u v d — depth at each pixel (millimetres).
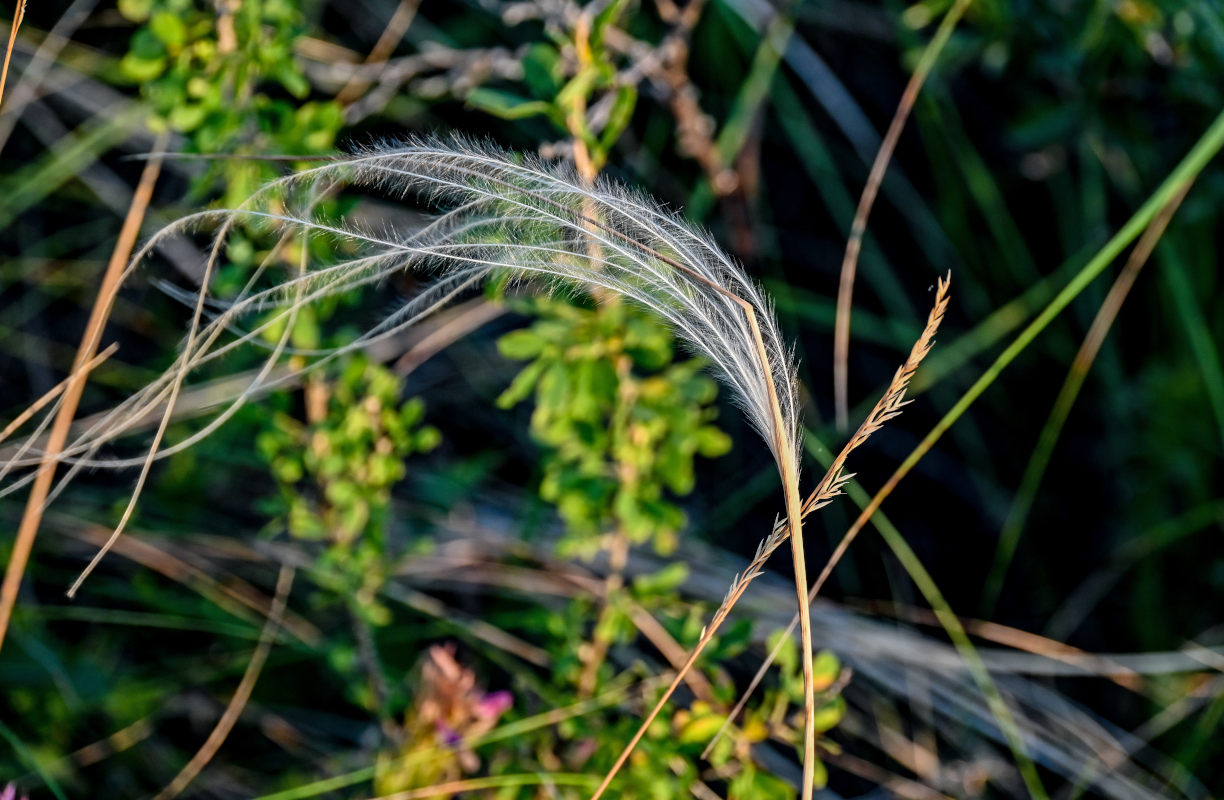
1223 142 3123
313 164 2070
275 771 2965
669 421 2303
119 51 3441
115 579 3186
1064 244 3611
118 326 3531
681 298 1479
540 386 2229
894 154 3793
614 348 2221
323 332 2994
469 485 3191
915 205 3732
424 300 1815
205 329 1595
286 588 2943
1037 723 3133
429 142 1597
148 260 3359
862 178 3801
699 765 2547
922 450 2045
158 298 3455
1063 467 3652
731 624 2922
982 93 3613
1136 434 3480
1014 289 3691
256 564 3166
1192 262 3404
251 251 2111
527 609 3234
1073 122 3199
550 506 3328
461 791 2336
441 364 3613
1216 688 3018
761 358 1429
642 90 3305
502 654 3061
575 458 2398
